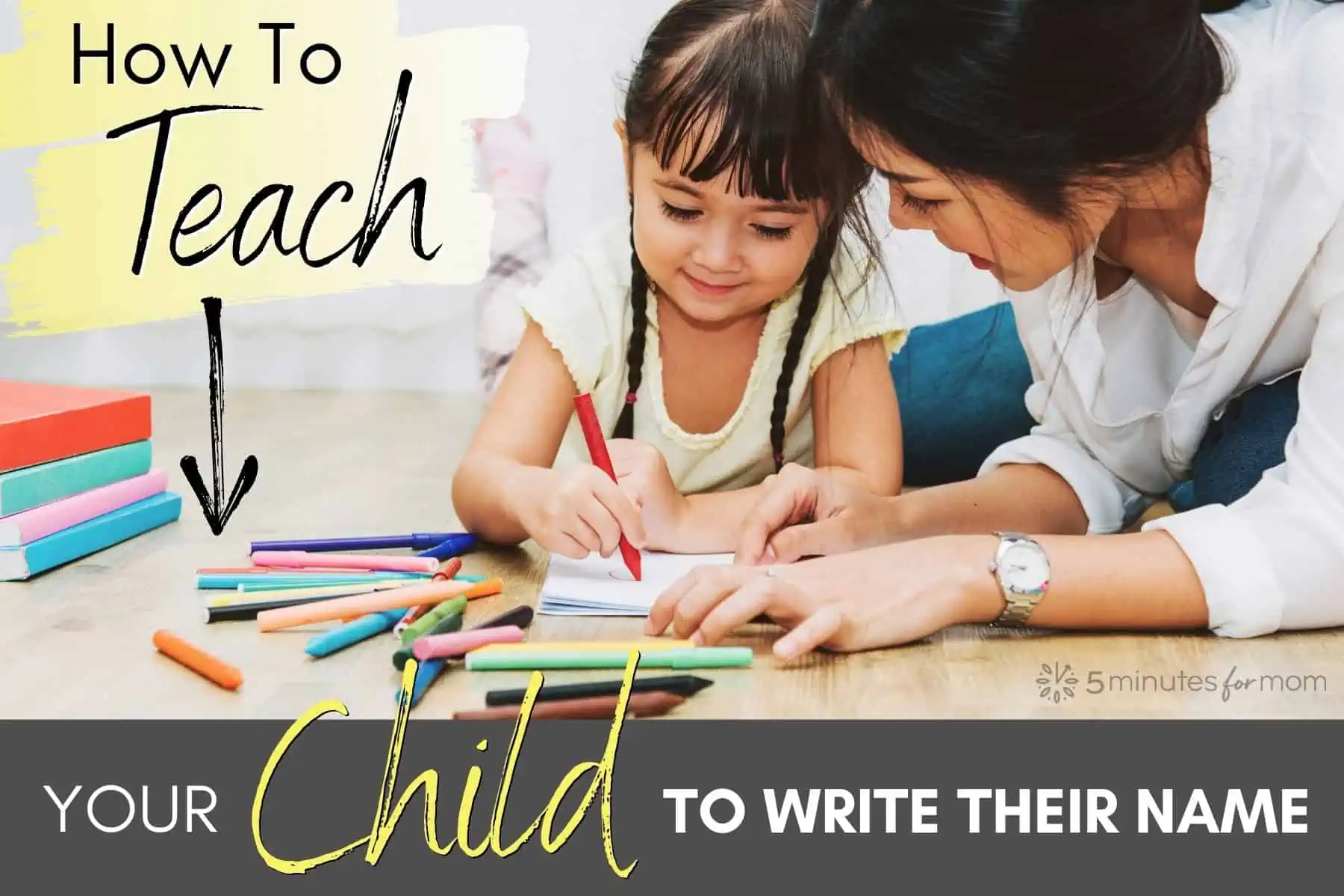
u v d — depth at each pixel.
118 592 0.95
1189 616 0.82
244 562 1.03
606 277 1.13
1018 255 0.82
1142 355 1.03
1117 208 0.83
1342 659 0.80
